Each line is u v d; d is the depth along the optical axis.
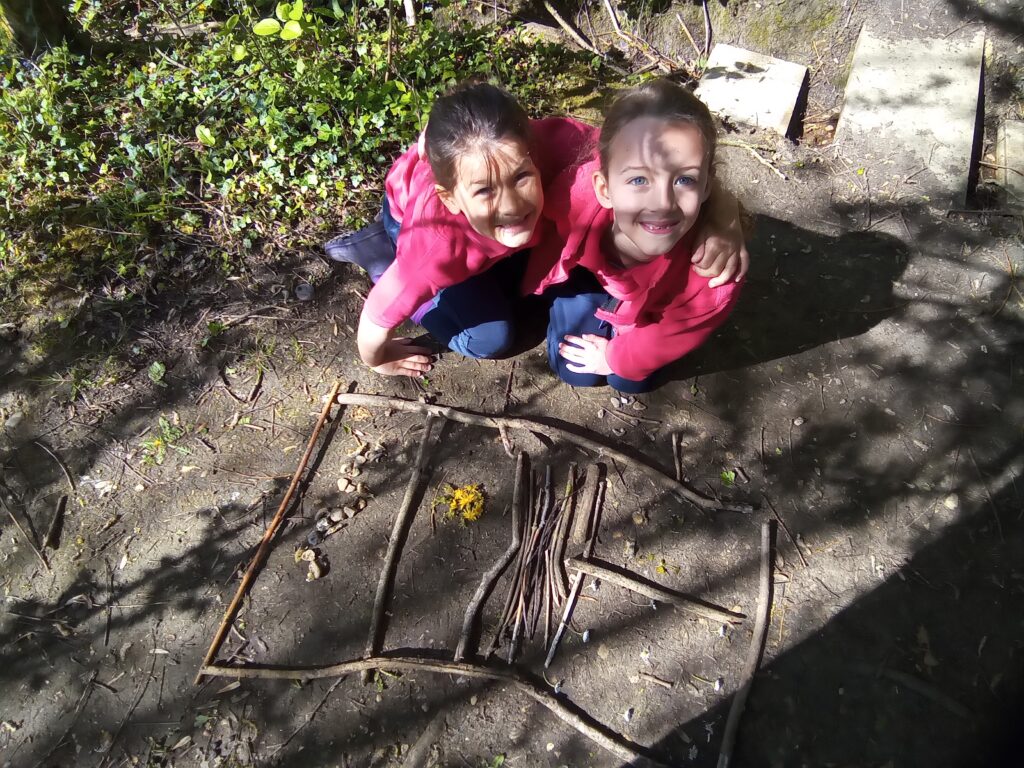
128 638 2.03
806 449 2.37
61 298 2.54
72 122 2.89
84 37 3.17
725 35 3.30
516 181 1.58
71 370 2.42
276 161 2.79
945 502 2.27
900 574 2.15
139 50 3.21
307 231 2.73
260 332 2.53
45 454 2.29
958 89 3.04
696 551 2.20
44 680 1.97
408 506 2.22
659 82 1.54
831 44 3.21
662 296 1.86
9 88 2.99
